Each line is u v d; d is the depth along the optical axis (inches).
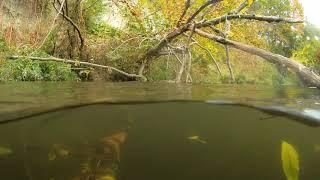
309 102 119.9
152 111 102.1
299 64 202.4
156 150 82.0
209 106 109.6
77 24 338.3
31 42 330.6
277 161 80.7
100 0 380.8
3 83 213.8
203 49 346.6
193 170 76.5
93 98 118.6
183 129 89.5
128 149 81.7
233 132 89.7
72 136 82.0
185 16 314.2
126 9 354.9
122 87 179.5
